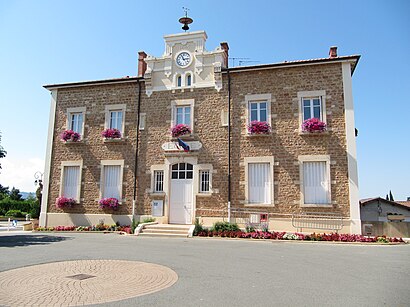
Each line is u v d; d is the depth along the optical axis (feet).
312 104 46.60
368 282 19.95
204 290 18.07
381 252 31.12
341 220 42.73
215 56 51.06
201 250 31.65
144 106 52.90
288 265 24.82
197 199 48.34
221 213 47.06
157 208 49.60
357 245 36.22
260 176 46.83
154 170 50.75
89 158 53.67
